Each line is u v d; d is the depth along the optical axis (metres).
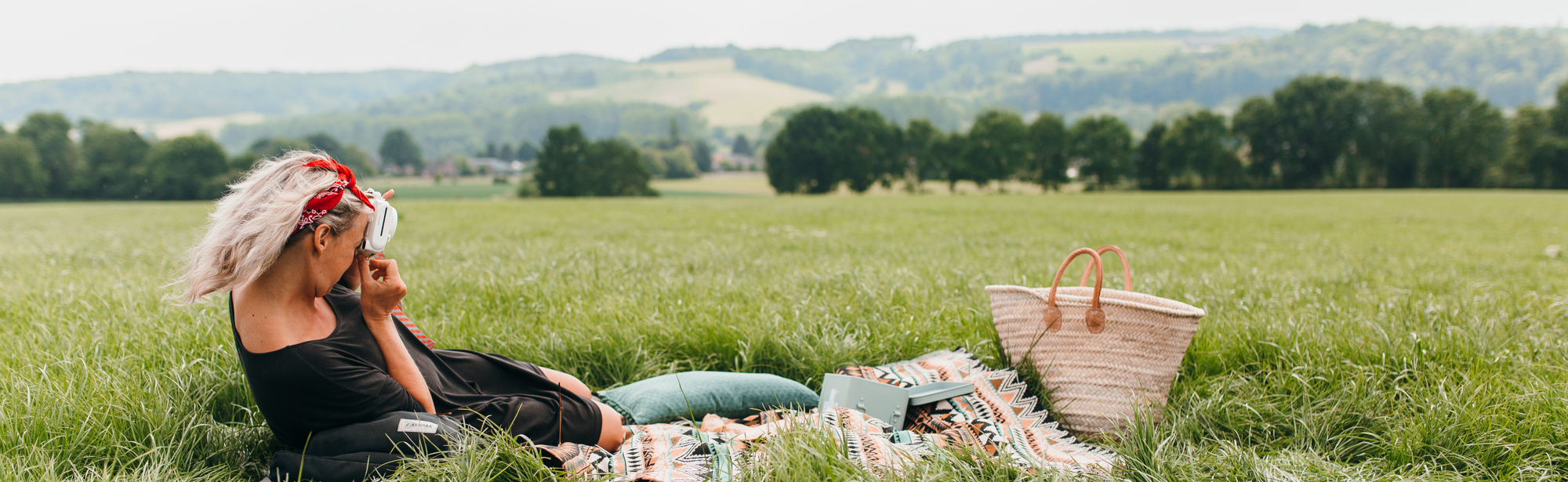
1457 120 66.56
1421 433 2.52
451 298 4.74
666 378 2.88
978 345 3.41
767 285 5.42
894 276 5.80
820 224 15.45
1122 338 2.71
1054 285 2.84
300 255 1.88
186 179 72.75
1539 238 12.49
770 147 82.56
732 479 1.96
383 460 1.97
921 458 2.18
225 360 2.95
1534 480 2.25
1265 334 3.55
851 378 2.83
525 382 2.47
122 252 8.72
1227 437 2.69
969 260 7.67
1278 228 15.20
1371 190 63.78
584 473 2.01
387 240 2.06
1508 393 2.74
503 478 2.05
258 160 1.93
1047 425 2.67
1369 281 6.42
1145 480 2.07
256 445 2.38
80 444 2.18
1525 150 61.84
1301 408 2.80
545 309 4.44
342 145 137.88
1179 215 20.89
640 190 81.81
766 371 3.46
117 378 2.67
